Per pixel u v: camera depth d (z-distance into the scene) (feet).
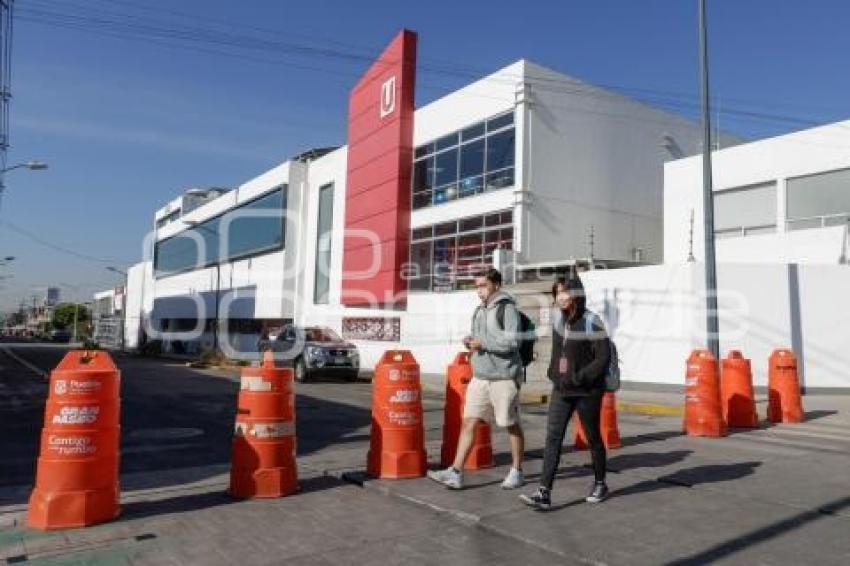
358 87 105.91
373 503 20.10
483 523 17.62
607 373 19.76
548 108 76.43
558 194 76.33
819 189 60.85
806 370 53.83
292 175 125.08
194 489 21.84
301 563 15.11
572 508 18.94
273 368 21.25
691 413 32.96
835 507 18.80
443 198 87.76
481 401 21.16
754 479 22.36
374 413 23.48
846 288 54.39
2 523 18.06
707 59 50.72
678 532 16.71
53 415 18.07
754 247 63.21
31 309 541.34
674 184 71.36
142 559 15.40
